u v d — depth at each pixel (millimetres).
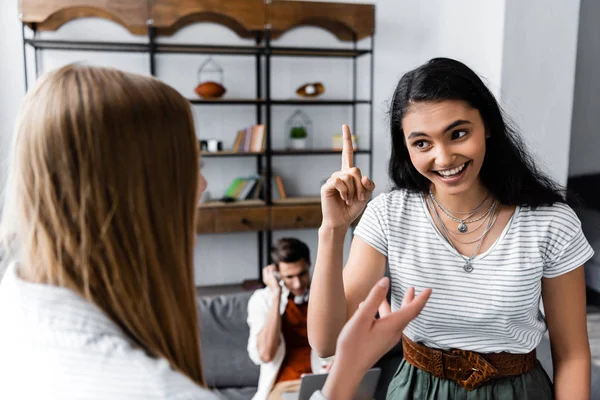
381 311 1159
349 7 4238
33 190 552
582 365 1050
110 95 555
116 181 546
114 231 547
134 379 524
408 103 957
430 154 958
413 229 1086
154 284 572
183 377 545
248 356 2672
